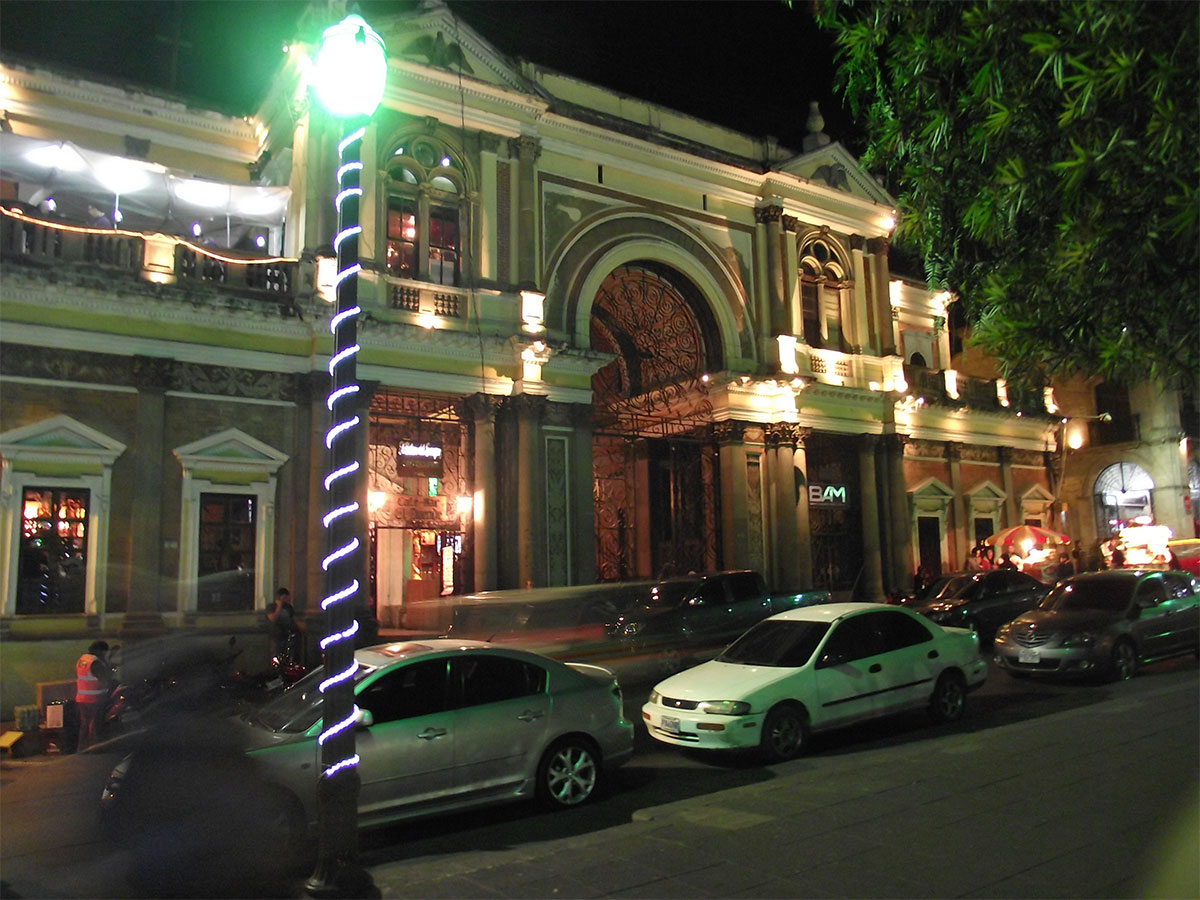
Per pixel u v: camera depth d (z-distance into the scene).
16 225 16.02
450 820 8.41
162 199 18.33
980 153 5.88
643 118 23.45
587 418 20.92
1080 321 5.59
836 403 26.11
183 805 7.09
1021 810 6.94
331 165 18.17
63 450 15.47
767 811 7.31
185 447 16.50
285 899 6.52
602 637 15.77
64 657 15.15
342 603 6.26
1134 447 34.66
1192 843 5.99
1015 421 31.45
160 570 16.06
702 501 24.70
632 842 6.72
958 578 19.91
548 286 20.98
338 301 6.73
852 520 26.56
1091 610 14.61
